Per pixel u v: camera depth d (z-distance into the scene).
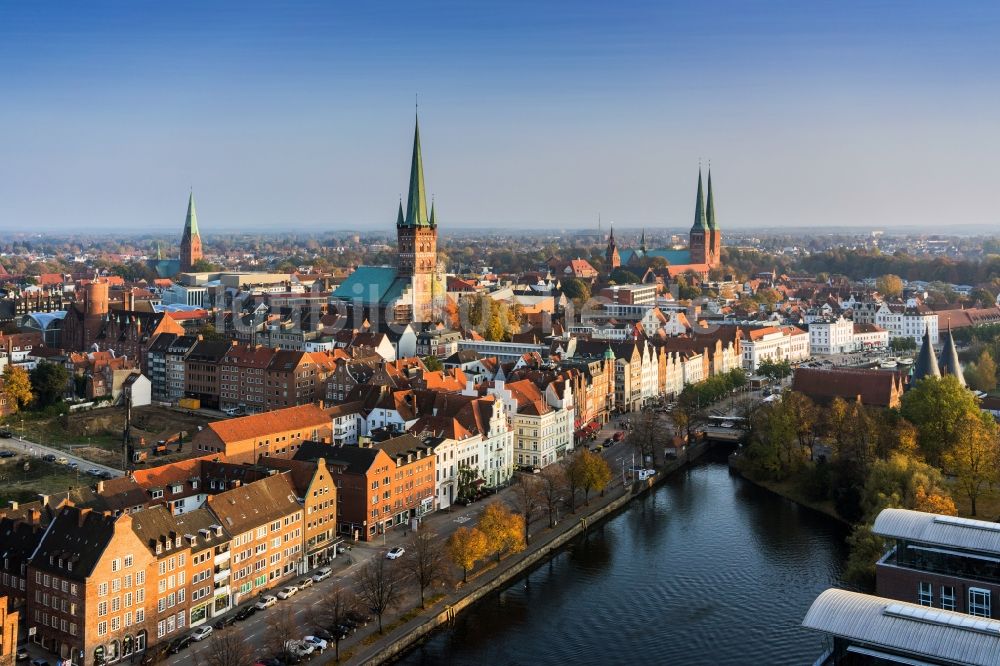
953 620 103.69
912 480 180.62
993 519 189.75
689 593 168.75
